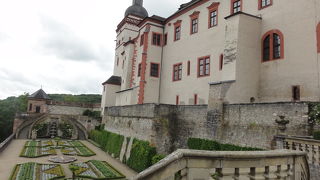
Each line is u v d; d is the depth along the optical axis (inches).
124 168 1234.6
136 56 1812.3
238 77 952.3
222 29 1227.2
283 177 239.9
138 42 1802.4
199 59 1359.5
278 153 233.6
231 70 968.3
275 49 978.7
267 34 1003.9
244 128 798.5
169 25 1657.2
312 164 468.4
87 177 1024.2
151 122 1138.7
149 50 1660.9
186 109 1091.3
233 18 999.0
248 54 987.3
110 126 1763.0
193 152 183.0
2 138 3019.2
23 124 2326.5
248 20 999.0
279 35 963.3
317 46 842.2
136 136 1280.8
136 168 1172.5
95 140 2070.6
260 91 999.0
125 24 2455.7
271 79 970.1
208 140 938.7
